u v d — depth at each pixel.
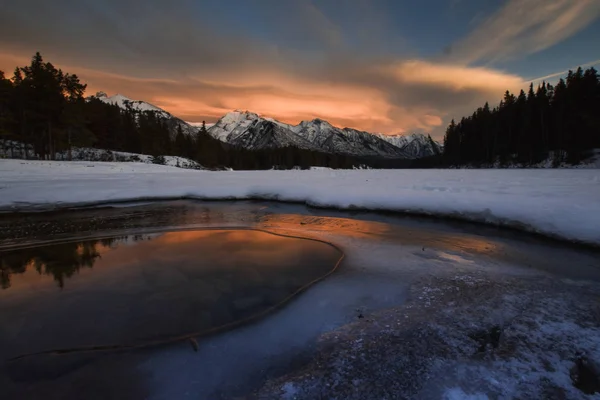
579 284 3.79
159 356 2.56
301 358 2.53
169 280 4.15
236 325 3.03
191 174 24.69
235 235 6.66
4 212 9.06
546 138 39.16
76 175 18.66
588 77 36.34
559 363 2.30
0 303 3.49
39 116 27.58
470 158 52.12
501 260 4.80
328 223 7.82
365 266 4.66
